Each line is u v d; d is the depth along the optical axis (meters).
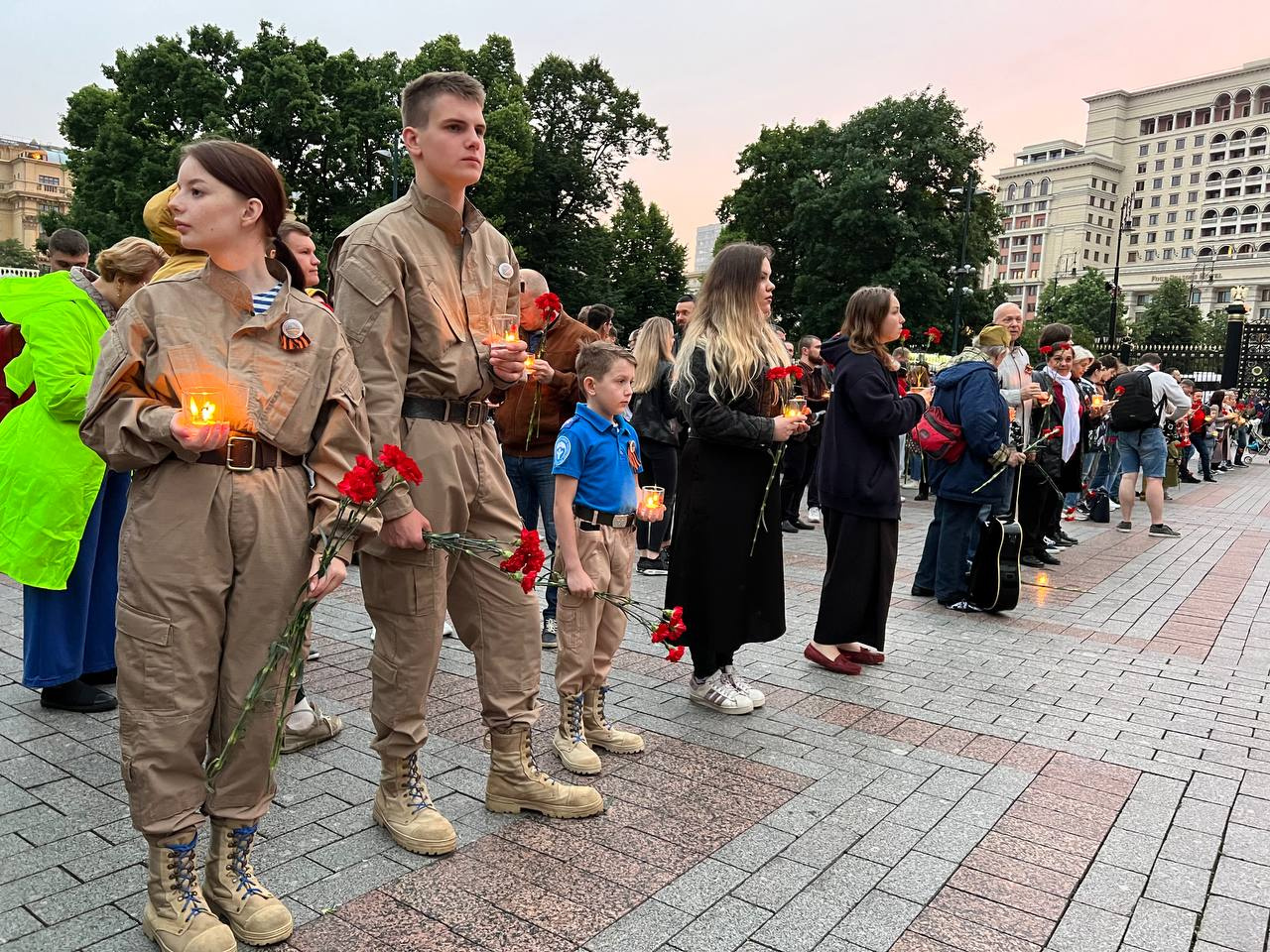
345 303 2.58
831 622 4.76
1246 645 5.62
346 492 2.13
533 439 5.20
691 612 4.07
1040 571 7.86
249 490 2.19
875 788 3.39
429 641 2.75
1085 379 10.91
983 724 4.12
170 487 2.13
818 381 9.53
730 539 4.01
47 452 3.59
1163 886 2.77
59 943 2.29
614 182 40.50
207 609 2.17
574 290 38.78
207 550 2.15
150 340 2.15
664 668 4.80
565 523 3.35
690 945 2.37
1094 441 11.24
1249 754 3.86
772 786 3.38
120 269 3.73
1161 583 7.47
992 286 42.34
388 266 2.55
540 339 5.03
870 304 4.64
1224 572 8.00
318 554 2.34
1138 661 5.20
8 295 3.61
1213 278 113.38
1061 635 5.75
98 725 3.74
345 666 4.56
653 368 6.95
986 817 3.19
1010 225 149.25
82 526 3.69
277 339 2.24
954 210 39.03
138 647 2.13
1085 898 2.68
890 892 2.68
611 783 3.36
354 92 30.73
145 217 2.94
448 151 2.61
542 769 3.47
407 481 2.45
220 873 2.35
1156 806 3.32
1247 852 3.00
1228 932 2.53
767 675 4.74
